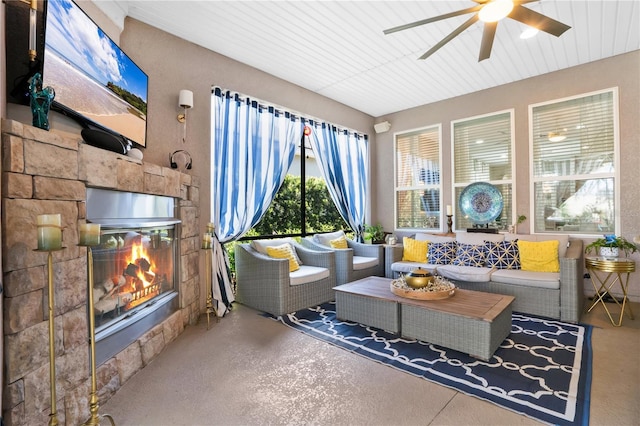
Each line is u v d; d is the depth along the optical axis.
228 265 3.63
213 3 2.70
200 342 2.62
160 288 2.62
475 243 4.09
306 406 1.76
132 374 2.09
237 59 3.70
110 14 2.50
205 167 3.41
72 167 1.66
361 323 2.98
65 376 1.58
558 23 2.17
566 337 2.67
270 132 4.05
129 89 2.46
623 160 3.62
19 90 1.67
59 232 1.30
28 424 1.38
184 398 1.84
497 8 2.07
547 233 4.14
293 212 4.80
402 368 2.18
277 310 3.27
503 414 1.68
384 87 4.54
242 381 2.02
